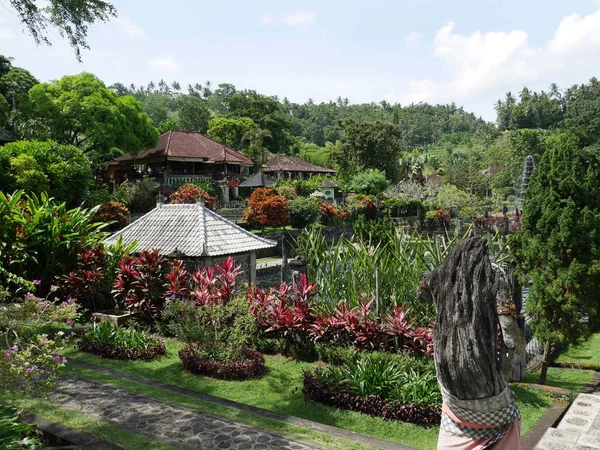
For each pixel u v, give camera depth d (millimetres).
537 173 8711
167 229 14195
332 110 155125
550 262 8227
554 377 9172
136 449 5348
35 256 12766
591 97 95938
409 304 10195
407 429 6504
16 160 22203
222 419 6316
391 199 42844
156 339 10164
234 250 13461
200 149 45281
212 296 10102
